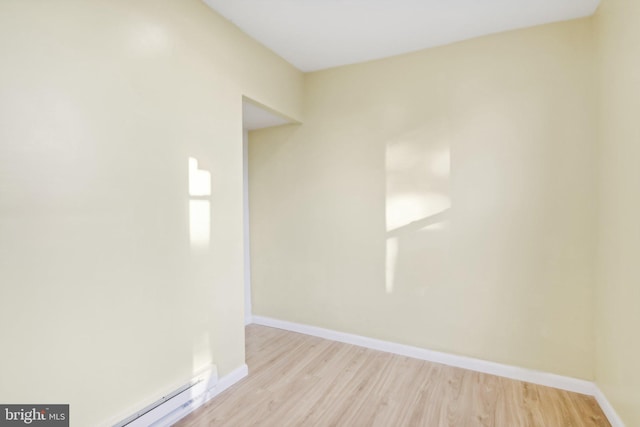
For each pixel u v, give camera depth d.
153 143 1.72
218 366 2.14
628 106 1.61
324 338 3.06
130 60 1.61
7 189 1.20
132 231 1.62
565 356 2.18
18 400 1.24
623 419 1.67
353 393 2.14
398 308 2.73
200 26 1.99
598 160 2.04
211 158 2.08
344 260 2.95
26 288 1.25
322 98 3.02
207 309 2.06
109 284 1.52
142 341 1.67
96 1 1.47
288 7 2.06
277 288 3.32
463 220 2.46
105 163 1.50
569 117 2.14
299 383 2.26
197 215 1.98
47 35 1.30
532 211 2.24
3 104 1.19
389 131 2.72
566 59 2.14
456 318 2.51
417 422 1.84
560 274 2.18
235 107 2.27
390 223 2.73
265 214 3.36
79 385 1.42
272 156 3.29
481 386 2.22
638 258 1.51
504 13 2.10
